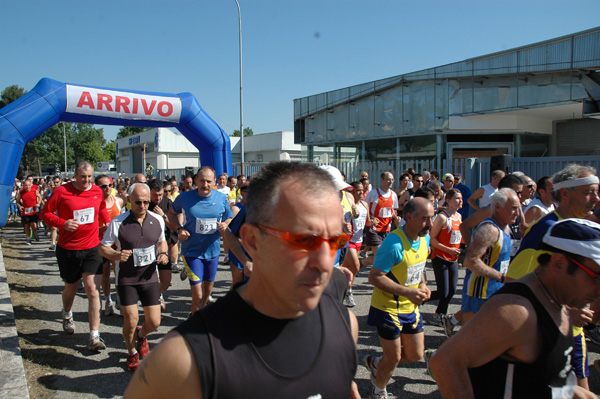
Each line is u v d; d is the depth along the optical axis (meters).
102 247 4.12
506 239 3.65
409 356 3.46
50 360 4.51
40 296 6.94
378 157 19.33
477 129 16.16
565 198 3.39
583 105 12.84
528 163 10.54
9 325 5.15
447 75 16.19
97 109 9.38
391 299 3.34
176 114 10.46
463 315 3.87
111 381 4.10
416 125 17.38
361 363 4.46
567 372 1.74
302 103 23.12
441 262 5.14
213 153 11.48
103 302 6.71
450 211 5.06
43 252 10.95
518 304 1.64
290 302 1.17
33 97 8.65
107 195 6.70
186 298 6.78
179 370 1.10
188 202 5.21
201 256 5.23
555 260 1.71
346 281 1.88
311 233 1.14
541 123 17.00
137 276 4.21
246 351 1.17
